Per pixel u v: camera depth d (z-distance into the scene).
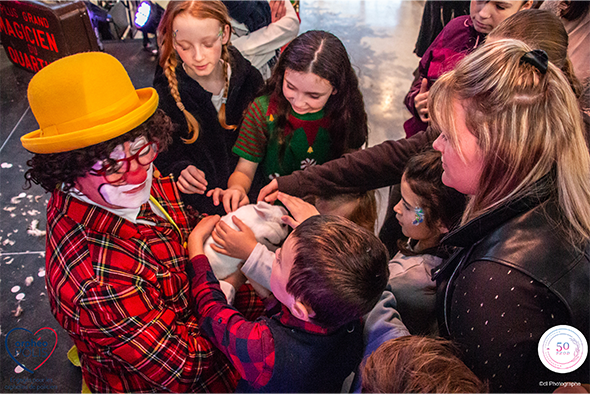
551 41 0.95
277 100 1.29
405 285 1.12
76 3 2.15
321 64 1.14
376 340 1.02
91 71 0.74
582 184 0.69
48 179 0.81
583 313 0.69
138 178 0.84
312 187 1.30
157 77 1.35
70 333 0.93
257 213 1.17
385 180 1.27
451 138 0.74
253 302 1.27
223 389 1.08
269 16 1.58
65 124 0.75
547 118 0.67
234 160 1.50
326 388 0.93
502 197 0.73
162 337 0.92
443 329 0.91
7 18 2.17
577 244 0.69
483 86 0.69
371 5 2.08
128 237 0.92
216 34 1.22
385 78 1.86
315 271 0.81
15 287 1.56
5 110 2.15
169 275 0.99
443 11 1.54
